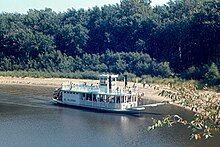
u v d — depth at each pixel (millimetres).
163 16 178625
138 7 196125
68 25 192250
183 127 66812
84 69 174250
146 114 80688
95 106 86250
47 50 187000
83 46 189000
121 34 182375
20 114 80125
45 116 78375
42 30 198000
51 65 180500
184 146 54219
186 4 175750
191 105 19156
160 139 58719
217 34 134125
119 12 195375
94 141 58406
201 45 139375
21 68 183250
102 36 187500
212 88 102250
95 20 196125
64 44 189625
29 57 187125
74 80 160875
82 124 71000
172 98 19766
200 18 138875
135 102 85875
